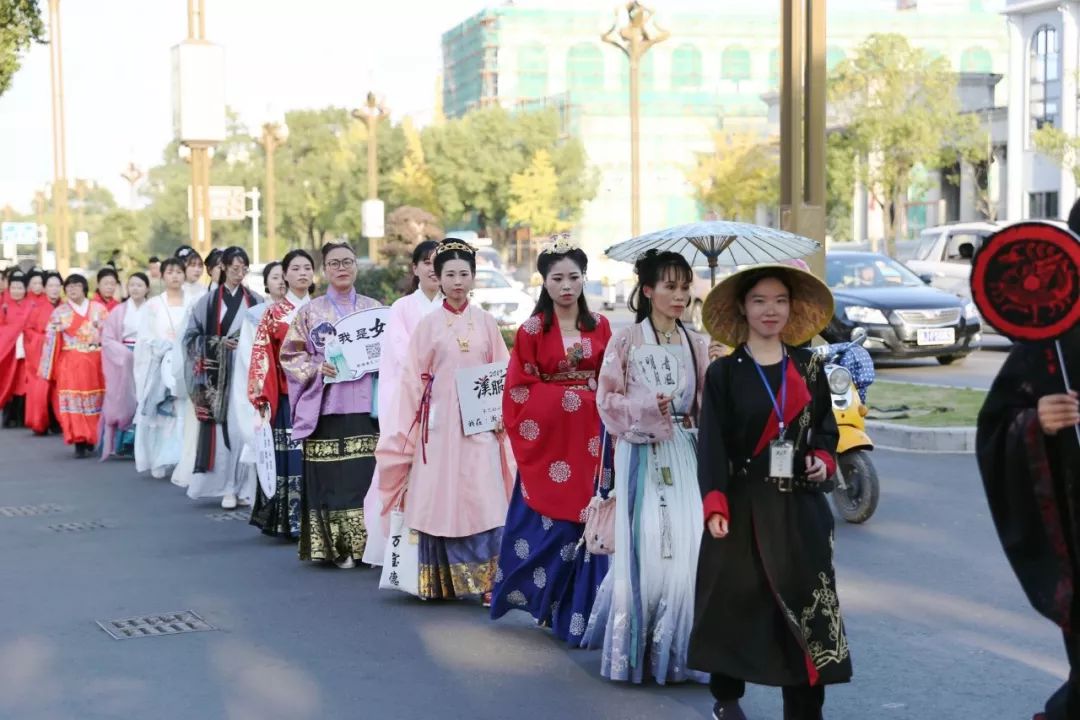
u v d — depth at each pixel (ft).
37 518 34.58
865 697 18.20
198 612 23.95
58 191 127.34
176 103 67.56
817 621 15.37
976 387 54.34
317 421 27.43
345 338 27.43
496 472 23.95
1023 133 154.71
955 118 146.82
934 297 64.44
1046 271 12.62
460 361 23.82
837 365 29.96
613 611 18.98
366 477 27.63
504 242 201.36
